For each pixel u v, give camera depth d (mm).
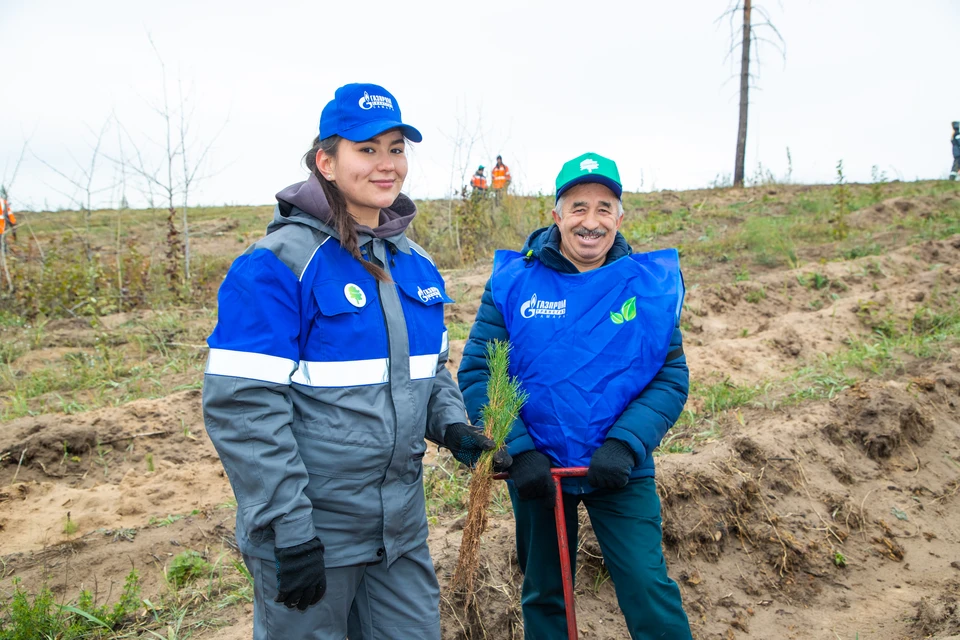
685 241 12500
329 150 2311
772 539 4367
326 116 2318
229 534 4363
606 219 2826
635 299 2812
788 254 11016
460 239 13438
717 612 3977
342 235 2229
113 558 4117
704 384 6402
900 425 5500
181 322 9031
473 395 2885
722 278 10297
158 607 3693
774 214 14875
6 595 3791
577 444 2770
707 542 4250
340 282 2230
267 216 20641
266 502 2061
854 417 5594
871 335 7914
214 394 2066
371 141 2291
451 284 9875
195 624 3523
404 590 2416
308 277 2186
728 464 4668
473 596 3578
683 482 4367
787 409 5801
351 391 2213
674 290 2867
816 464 5051
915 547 4629
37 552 4184
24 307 10062
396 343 2293
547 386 2807
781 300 9133
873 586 4273
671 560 4145
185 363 7516
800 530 4516
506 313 2932
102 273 11195
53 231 17359
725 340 7711
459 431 2488
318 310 2189
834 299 9062
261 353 2074
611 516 2768
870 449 5383
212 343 2104
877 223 13094
